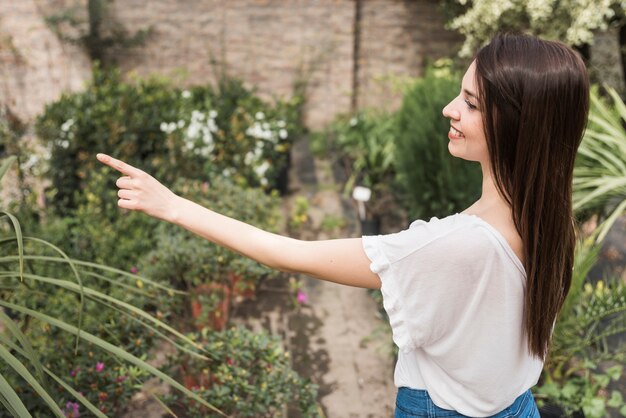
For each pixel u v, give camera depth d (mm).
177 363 2889
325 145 7238
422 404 1282
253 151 5547
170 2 7480
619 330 3094
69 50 7254
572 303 3037
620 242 4727
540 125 1077
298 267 1190
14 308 1612
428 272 1121
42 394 1365
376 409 3352
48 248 3664
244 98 6180
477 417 1236
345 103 7902
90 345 2742
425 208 4594
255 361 2926
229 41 7680
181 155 5074
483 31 5980
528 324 1168
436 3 7570
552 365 3127
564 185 1127
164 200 1226
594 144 3783
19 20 6996
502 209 1158
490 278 1121
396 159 5320
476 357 1176
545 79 1063
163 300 3068
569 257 1234
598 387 3133
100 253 3746
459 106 1165
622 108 3846
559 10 5531
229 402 2691
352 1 7500
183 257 3398
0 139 5117
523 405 1324
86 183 4910
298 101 7133
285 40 7688
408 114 5164
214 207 4020
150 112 5258
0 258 1703
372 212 5414
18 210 4207
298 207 5648
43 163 5035
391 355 3604
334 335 3979
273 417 3066
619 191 3576
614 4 5582
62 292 3184
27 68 7152
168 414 3047
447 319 1152
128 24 7465
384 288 1150
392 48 7758
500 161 1120
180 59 7699
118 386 2592
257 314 4133
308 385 2844
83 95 5430
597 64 6445
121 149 4996
